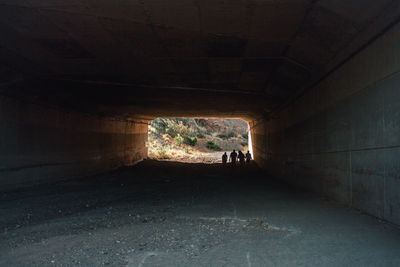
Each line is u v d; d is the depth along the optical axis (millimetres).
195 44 9812
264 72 12859
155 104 21531
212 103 21031
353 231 6641
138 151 32031
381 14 6457
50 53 10562
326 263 5070
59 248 6090
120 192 13250
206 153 52000
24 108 13688
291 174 15648
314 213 8484
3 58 10695
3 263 5352
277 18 7902
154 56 10961
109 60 11359
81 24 8414
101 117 22531
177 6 7402
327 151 10516
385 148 6914
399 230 6438
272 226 7395
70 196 12172
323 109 10891
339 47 8453
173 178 18688
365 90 7781
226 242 6301
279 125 18781
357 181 8328
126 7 7469
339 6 6863
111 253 5766
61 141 16953
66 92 15742
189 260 5359
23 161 13695
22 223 8086
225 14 7781
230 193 12773
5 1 7250
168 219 8344
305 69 11047
